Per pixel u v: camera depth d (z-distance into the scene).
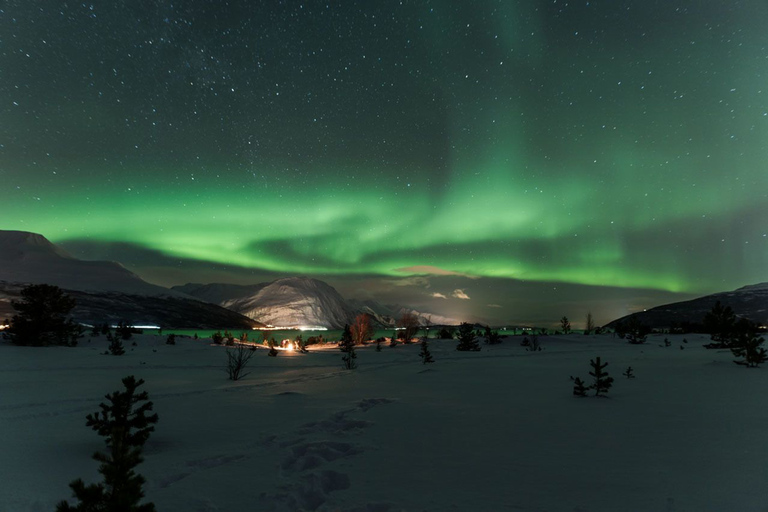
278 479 4.53
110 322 167.25
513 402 9.59
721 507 3.62
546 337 46.06
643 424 7.04
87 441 6.41
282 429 6.92
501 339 44.88
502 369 18.48
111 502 2.85
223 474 4.70
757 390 10.73
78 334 34.16
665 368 16.98
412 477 4.53
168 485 4.38
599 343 41.84
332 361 25.17
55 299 31.86
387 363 23.56
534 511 3.60
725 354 23.31
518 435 6.41
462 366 20.44
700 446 5.61
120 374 16.61
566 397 10.30
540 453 5.41
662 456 5.18
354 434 6.55
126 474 3.04
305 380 14.97
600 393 10.75
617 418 7.57
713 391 10.67
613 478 4.40
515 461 5.07
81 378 15.09
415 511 3.63
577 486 4.19
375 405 9.30
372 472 4.70
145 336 41.59
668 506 3.66
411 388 12.34
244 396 11.00
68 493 4.16
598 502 3.77
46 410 9.02
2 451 5.80
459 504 3.77
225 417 8.06
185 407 9.28
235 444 6.03
